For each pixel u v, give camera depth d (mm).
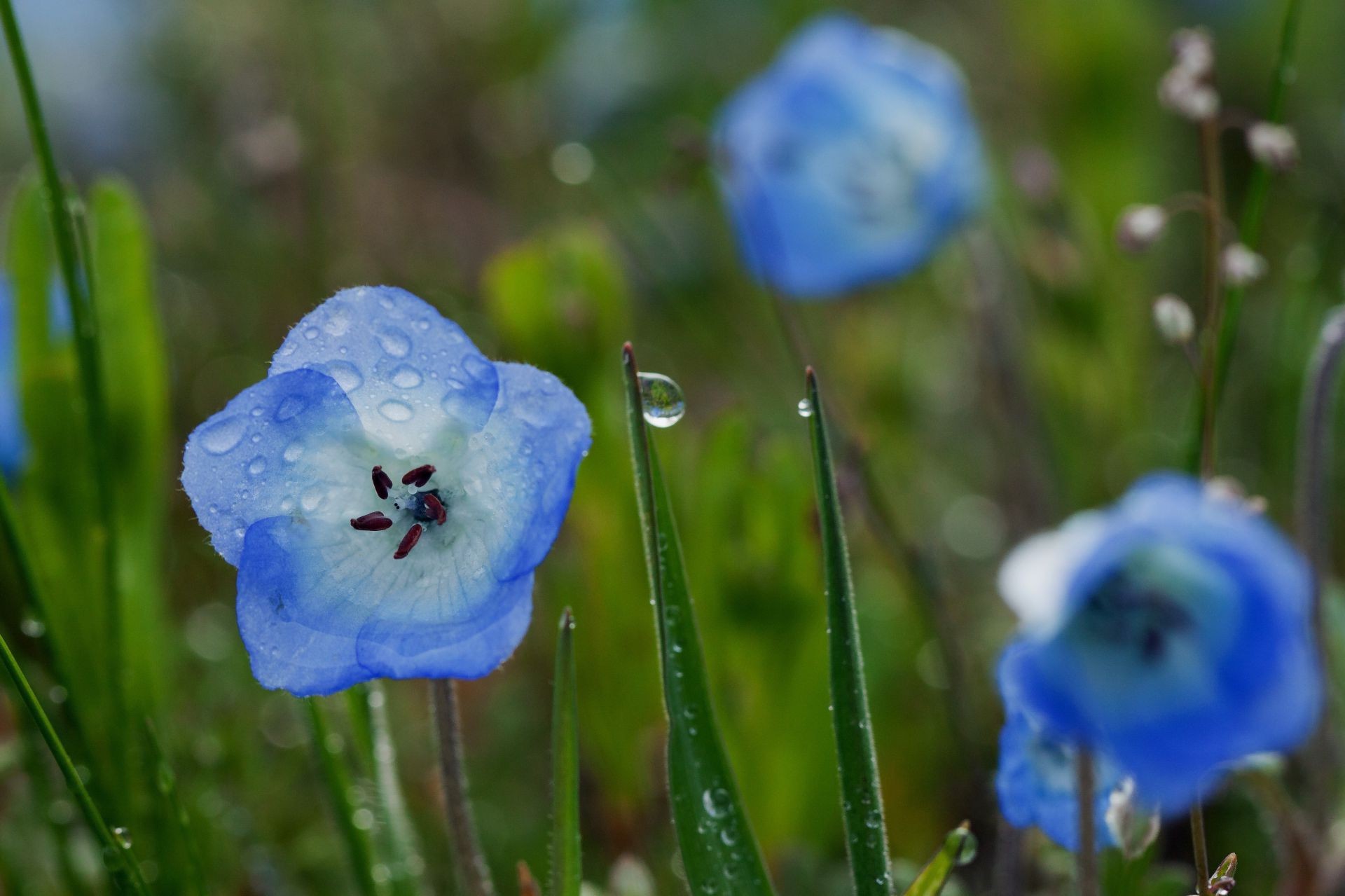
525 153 631
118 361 350
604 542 363
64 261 334
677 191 485
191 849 320
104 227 350
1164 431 485
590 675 364
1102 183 496
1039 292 447
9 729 369
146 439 352
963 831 291
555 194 622
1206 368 340
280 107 603
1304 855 325
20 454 360
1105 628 286
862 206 450
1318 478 330
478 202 635
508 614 285
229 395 502
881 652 374
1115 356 453
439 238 607
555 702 292
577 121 633
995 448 476
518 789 381
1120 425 452
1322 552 330
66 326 351
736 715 354
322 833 360
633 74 633
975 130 424
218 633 392
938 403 528
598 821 370
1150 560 286
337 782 313
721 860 294
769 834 356
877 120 448
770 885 294
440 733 299
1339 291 476
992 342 434
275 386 288
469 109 662
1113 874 307
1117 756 281
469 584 289
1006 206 476
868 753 290
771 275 457
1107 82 496
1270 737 279
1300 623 277
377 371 289
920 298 557
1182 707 282
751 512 357
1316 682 278
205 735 358
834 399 450
